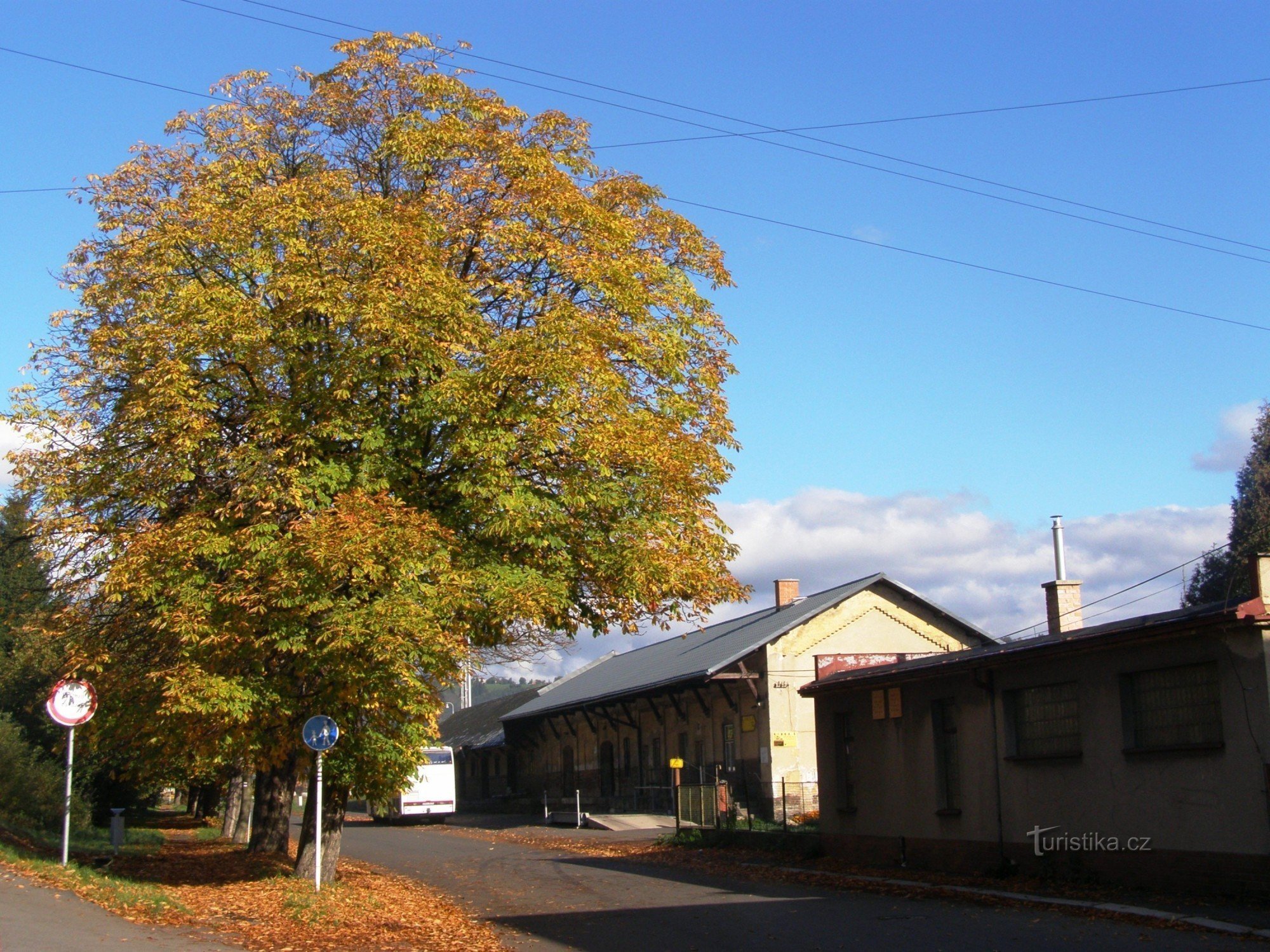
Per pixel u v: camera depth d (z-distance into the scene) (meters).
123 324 16.62
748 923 14.48
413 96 17.97
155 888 16.53
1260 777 13.82
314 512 14.88
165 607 14.84
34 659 30.52
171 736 15.70
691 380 18.25
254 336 15.14
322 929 13.76
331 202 16.38
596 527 16.31
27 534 17.59
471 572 15.12
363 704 15.23
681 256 19.06
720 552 17.52
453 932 14.17
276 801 24.38
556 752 54.75
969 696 19.33
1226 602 14.66
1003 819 18.30
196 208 16.30
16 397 16.53
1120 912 13.86
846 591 35.72
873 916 14.75
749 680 34.81
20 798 27.52
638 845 29.36
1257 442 40.97
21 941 10.73
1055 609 27.77
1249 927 12.41
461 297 15.78
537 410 15.48
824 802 23.67
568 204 16.86
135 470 15.62
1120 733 16.02
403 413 15.88
